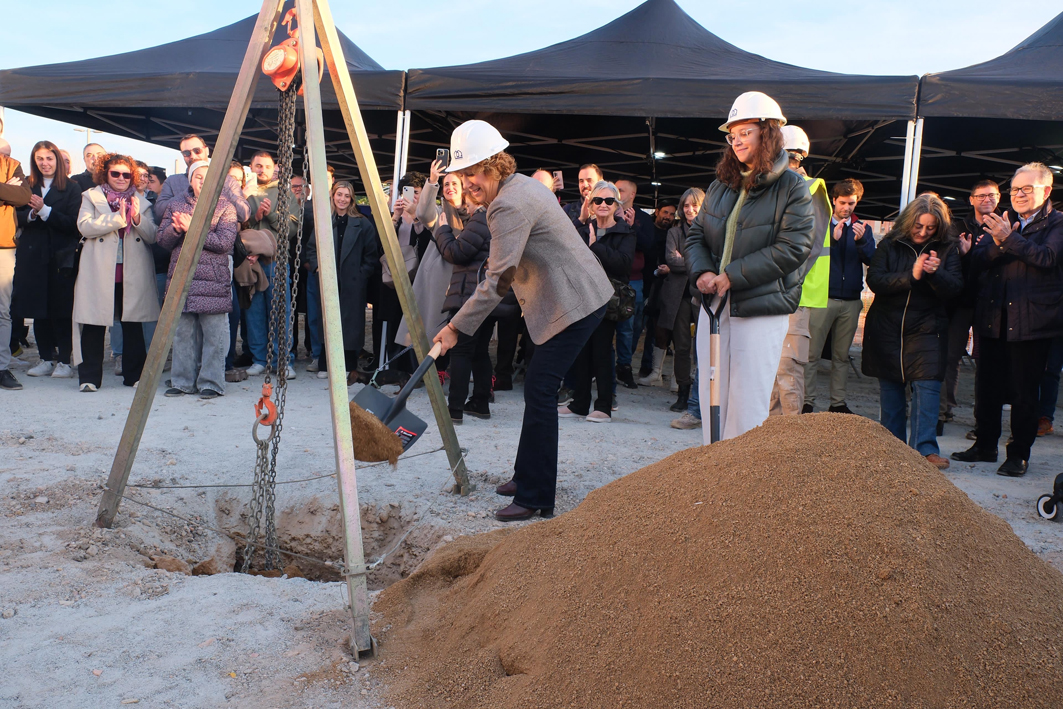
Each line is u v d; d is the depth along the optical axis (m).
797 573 1.80
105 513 3.09
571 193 14.23
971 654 1.66
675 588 1.88
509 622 2.09
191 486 3.62
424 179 6.22
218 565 3.23
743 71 6.54
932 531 1.87
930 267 4.33
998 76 5.62
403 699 1.93
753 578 1.82
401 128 6.61
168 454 4.13
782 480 2.01
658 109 6.18
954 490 2.03
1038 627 1.74
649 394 6.91
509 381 6.68
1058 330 4.20
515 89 6.35
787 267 3.00
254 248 6.38
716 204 3.26
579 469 4.14
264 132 10.68
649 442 4.85
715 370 3.03
